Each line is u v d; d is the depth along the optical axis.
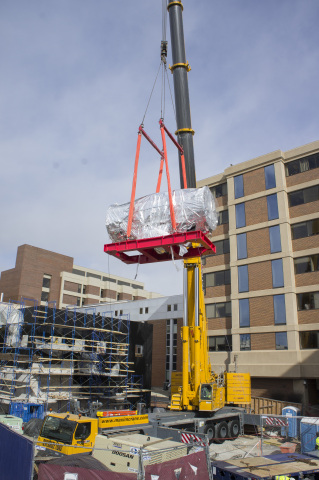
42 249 77.25
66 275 79.69
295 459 12.38
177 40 24.33
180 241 14.04
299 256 31.92
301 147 33.47
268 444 21.80
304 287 31.11
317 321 29.88
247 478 10.29
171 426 18.86
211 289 37.16
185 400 20.98
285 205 33.09
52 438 13.55
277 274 32.47
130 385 33.59
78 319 30.14
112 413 16.97
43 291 76.12
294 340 30.23
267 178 34.72
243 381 25.00
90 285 83.94
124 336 34.28
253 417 24.12
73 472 8.24
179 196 14.53
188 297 21.84
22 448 8.41
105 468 10.30
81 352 29.38
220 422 22.44
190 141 23.02
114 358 32.59
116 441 11.89
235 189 36.81
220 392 23.16
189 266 22.02
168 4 25.20
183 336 21.52
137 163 16.08
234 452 19.64
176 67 24.05
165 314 53.84
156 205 14.83
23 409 23.73
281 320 31.44
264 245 33.72
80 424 13.42
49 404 27.22
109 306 60.19
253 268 34.03
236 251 35.53
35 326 27.73
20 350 28.44
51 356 27.41
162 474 8.39
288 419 23.62
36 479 10.18
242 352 32.84
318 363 28.86
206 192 14.45
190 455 9.20
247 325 33.38
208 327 36.53
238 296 34.38
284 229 32.66
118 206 15.70
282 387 30.34
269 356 31.19
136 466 10.27
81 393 28.20
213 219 15.04
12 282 74.19
